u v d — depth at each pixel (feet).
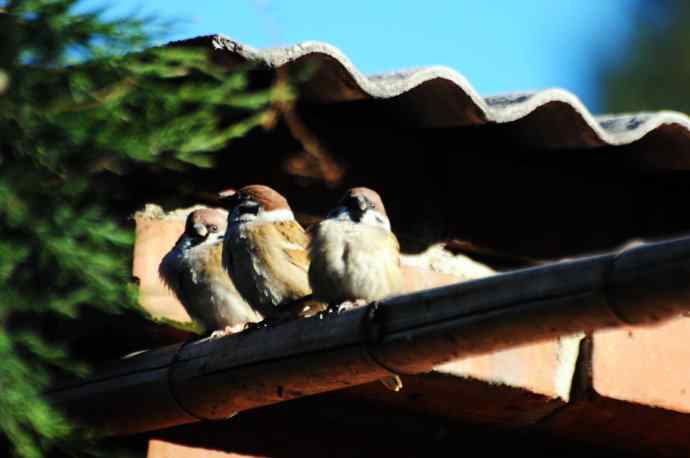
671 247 19.95
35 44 24.97
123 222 30.27
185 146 25.68
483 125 32.42
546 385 31.17
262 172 31.71
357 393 31.37
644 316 20.47
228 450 30.68
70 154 25.44
